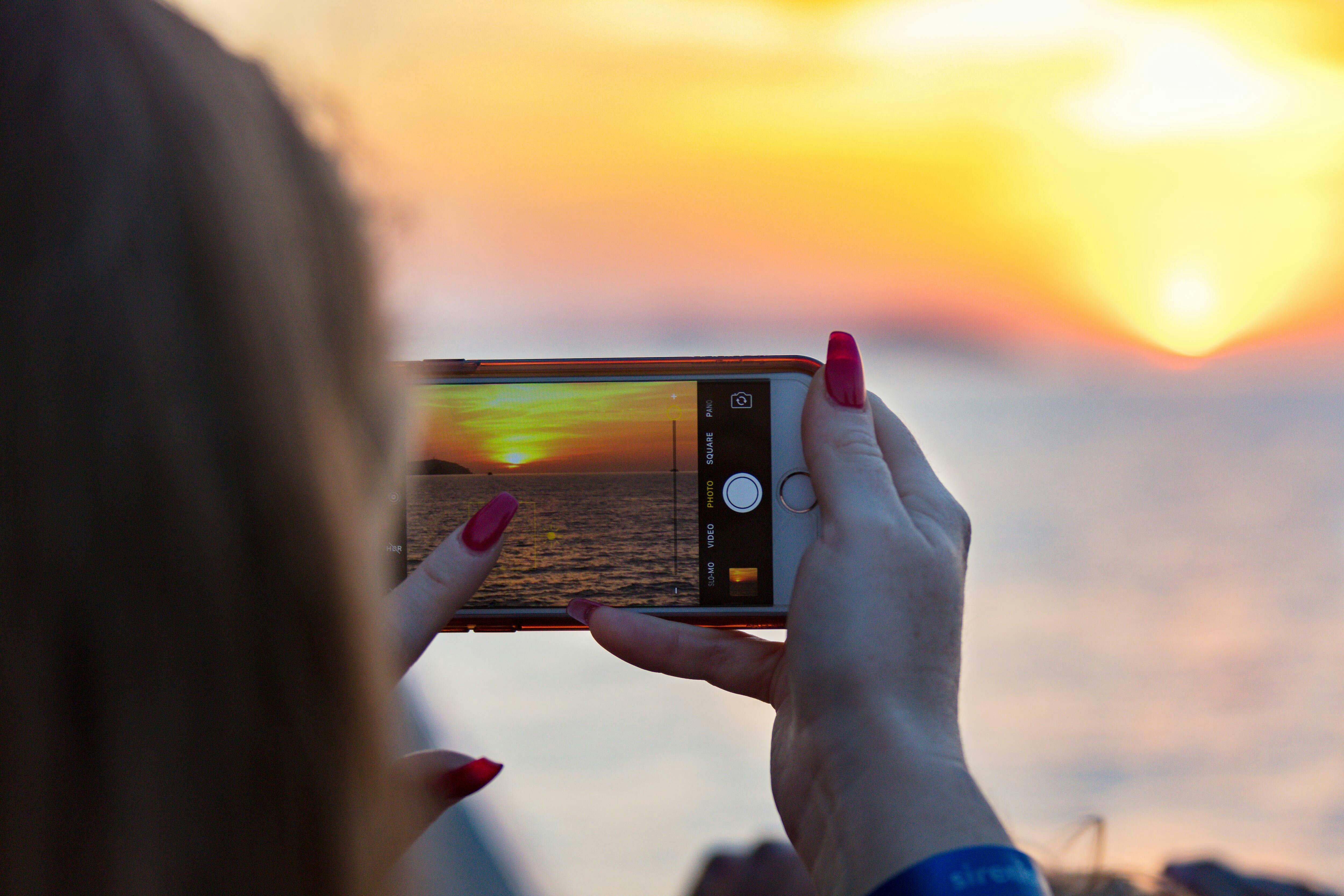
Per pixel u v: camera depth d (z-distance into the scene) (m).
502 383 0.97
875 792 0.55
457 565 0.81
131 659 0.25
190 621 0.25
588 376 0.99
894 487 0.74
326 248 0.34
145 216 0.26
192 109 0.29
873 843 0.52
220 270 0.27
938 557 0.69
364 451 0.35
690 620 0.98
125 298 0.25
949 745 0.59
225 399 0.27
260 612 0.27
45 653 0.25
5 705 0.24
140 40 0.29
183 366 0.26
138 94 0.27
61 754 0.25
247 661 0.26
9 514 0.25
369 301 0.36
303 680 0.27
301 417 0.29
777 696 0.81
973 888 0.48
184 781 0.26
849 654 0.63
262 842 0.27
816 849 0.60
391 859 0.32
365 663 0.30
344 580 0.29
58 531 0.25
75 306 0.25
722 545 0.99
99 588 0.25
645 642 0.91
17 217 0.25
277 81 0.36
